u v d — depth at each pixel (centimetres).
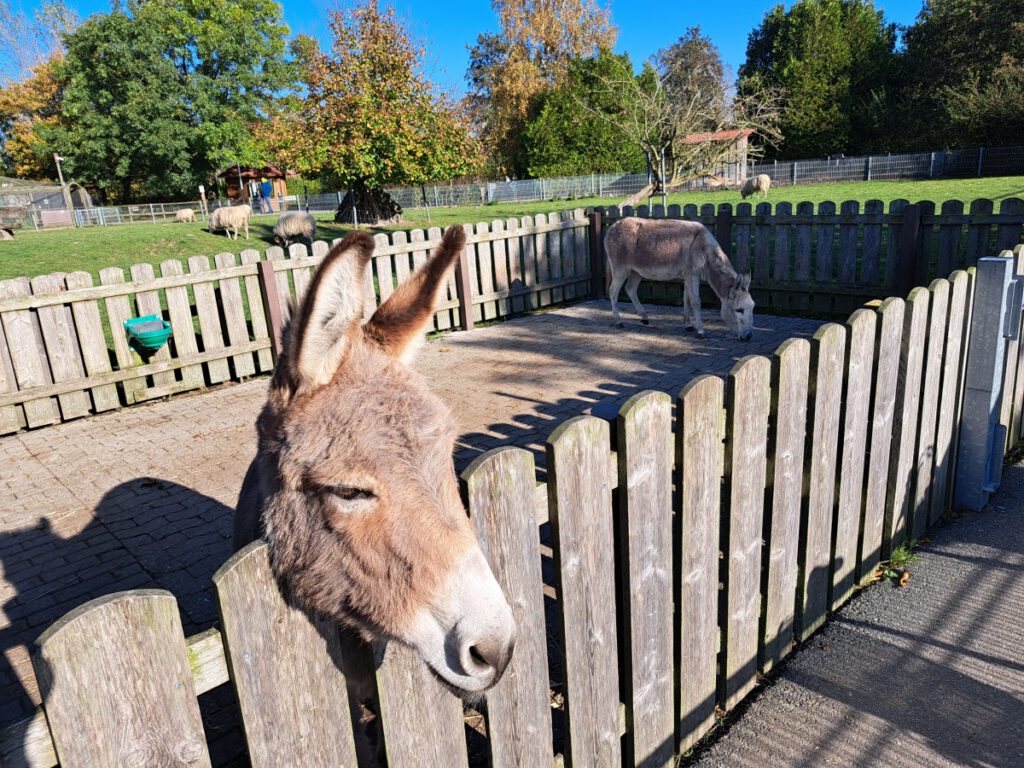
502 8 5209
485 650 150
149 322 779
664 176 2341
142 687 133
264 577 151
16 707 320
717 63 6397
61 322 741
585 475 214
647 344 945
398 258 1035
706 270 947
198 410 770
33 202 4450
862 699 298
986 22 4344
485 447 609
